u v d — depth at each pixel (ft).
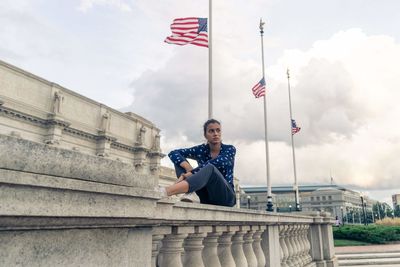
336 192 449.89
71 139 158.10
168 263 9.91
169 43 53.62
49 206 4.71
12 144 4.42
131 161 199.62
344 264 45.14
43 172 4.72
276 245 19.72
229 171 13.20
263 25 85.15
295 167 108.78
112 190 5.77
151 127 219.61
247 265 14.85
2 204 4.14
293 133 111.45
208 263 12.02
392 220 138.51
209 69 54.24
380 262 45.39
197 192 12.38
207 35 54.03
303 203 460.14
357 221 440.04
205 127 13.97
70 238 5.40
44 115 142.00
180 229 9.86
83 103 165.58
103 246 6.06
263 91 75.92
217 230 12.16
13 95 130.31
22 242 4.66
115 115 186.39
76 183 5.09
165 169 225.56
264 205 329.52
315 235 34.06
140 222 6.86
